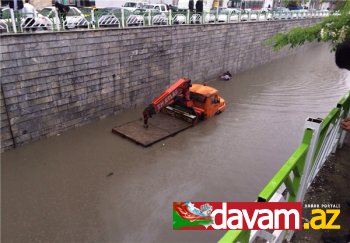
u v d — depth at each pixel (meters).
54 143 11.70
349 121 3.50
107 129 13.08
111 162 10.88
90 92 12.80
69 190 9.40
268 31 25.66
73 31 11.45
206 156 11.55
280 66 27.27
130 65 14.17
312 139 3.18
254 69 25.59
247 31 22.94
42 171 10.21
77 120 12.66
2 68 9.80
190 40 17.53
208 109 14.29
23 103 10.68
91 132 12.74
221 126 14.09
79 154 11.25
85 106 12.79
